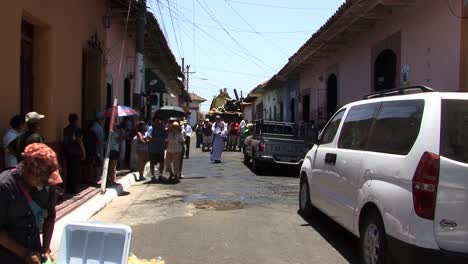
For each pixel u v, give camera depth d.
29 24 9.74
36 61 10.03
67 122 11.26
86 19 12.95
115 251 3.77
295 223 8.65
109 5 15.23
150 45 21.16
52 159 3.46
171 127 14.13
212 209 9.91
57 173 3.51
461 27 9.59
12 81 8.02
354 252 6.88
